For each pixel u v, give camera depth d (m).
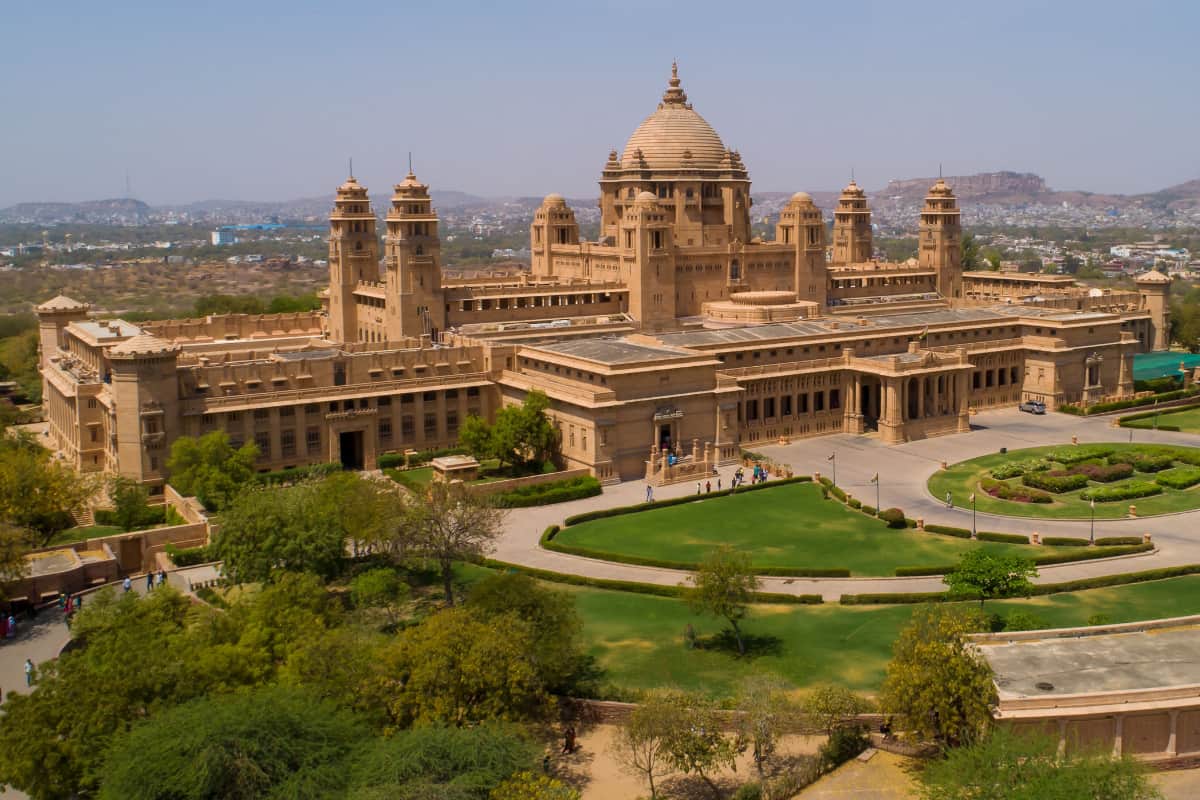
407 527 119.25
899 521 148.38
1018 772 73.44
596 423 169.88
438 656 87.44
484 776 74.94
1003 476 174.00
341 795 74.69
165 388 161.00
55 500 139.25
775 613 118.38
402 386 183.38
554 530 146.00
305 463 174.62
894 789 84.00
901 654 89.44
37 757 80.69
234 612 100.62
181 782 73.75
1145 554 136.25
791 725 88.88
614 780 86.69
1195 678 88.38
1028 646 95.56
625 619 117.25
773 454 193.62
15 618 119.62
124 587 123.94
